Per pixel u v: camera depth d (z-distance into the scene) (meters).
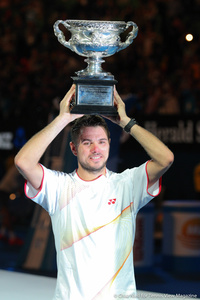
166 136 9.95
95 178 4.46
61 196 4.43
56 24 4.47
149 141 4.35
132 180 4.50
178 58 13.09
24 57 15.27
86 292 4.30
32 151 4.29
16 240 12.16
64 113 4.36
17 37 15.52
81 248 4.35
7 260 10.60
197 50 13.14
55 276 9.16
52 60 14.01
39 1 15.65
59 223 4.43
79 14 14.84
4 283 7.98
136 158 10.70
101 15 14.58
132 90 12.53
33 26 15.34
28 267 9.74
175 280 9.28
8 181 11.92
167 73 12.81
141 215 9.77
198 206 10.01
